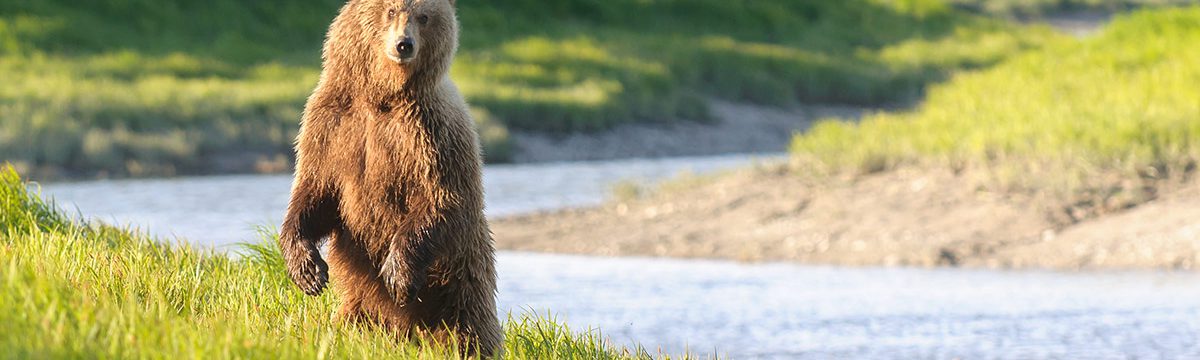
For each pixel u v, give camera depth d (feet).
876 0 174.09
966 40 160.35
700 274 44.86
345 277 20.71
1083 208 50.14
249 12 130.62
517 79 115.75
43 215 27.55
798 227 52.19
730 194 58.03
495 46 129.29
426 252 19.34
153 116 89.81
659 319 36.14
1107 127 56.54
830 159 60.59
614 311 37.35
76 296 16.49
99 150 81.56
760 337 33.81
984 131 59.36
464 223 19.86
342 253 20.48
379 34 19.43
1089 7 207.21
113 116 88.17
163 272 21.95
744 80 123.54
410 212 19.56
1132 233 46.96
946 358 31.22
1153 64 73.56
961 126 63.10
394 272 19.22
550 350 22.63
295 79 110.42
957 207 51.75
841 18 163.73
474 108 100.17
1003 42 157.17
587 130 103.04
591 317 36.37
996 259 46.37
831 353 31.83
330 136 19.79
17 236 23.27
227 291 22.44
